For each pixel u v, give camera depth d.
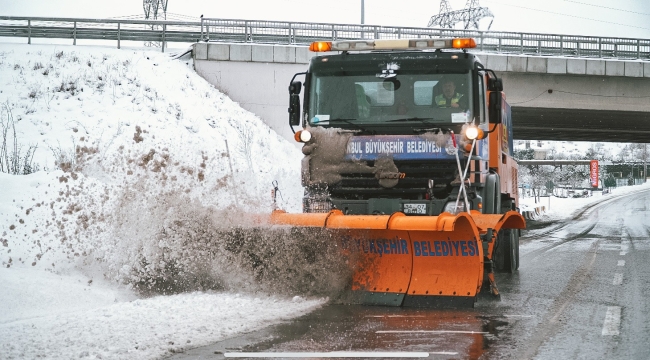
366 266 8.75
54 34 32.41
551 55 32.81
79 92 25.83
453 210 10.04
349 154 10.38
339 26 32.09
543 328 7.19
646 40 33.91
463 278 8.40
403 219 8.30
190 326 7.06
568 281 11.12
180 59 30.95
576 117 36.47
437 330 7.06
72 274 9.55
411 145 10.17
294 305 8.40
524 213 34.28
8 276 8.62
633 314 8.04
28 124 22.61
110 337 6.54
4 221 10.34
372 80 10.47
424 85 10.33
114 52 30.80
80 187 12.29
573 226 29.27
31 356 5.82
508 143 14.21
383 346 6.34
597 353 6.11
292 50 29.86
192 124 25.25
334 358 5.91
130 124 23.66
